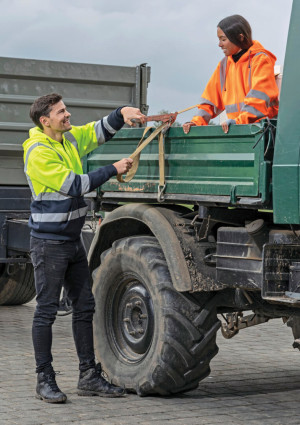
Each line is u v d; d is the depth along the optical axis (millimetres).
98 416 4879
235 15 5438
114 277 5680
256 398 5430
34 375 6059
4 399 5293
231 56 5535
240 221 5227
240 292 5086
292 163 4488
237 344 7605
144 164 5473
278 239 4684
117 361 5625
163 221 5277
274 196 4566
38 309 5277
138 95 8711
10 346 7301
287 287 4641
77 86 8602
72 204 5188
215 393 5570
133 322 5605
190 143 5121
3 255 8477
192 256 5160
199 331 5172
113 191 5750
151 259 5309
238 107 5484
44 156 5098
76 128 5488
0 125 8352
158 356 5188
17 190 8570
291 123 4516
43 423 4711
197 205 5352
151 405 5168
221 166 4918
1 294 9789
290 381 6008
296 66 4559
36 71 8391
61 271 5250
